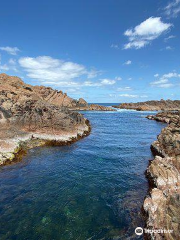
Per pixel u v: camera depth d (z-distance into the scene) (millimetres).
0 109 28812
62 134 33156
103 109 131750
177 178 16312
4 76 66625
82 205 14539
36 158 24453
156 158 20609
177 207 11406
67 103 109312
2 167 20922
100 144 33531
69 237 11352
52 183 17859
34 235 11430
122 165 23156
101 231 11883
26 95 39750
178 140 23000
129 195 16078
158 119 74938
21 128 30844
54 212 13594
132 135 43406
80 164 23125
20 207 14016
